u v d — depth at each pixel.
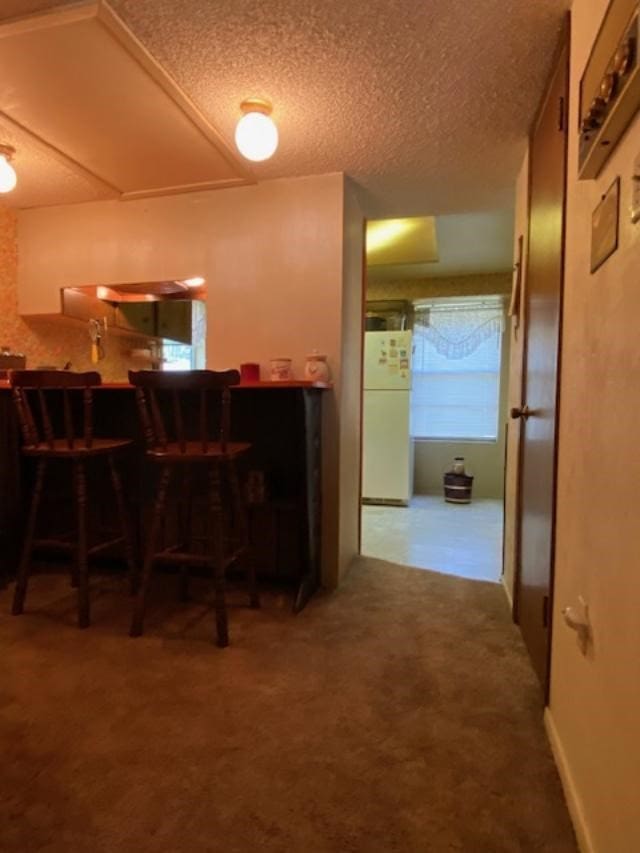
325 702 1.50
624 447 0.88
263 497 2.42
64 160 2.34
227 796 1.13
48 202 2.86
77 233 2.90
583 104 1.14
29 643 1.85
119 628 1.98
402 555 3.13
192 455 1.90
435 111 1.93
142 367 3.57
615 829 0.86
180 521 2.53
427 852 1.00
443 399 5.57
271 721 1.41
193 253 2.73
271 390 2.34
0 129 2.07
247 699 1.51
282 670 1.68
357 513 3.03
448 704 1.51
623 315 0.90
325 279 2.54
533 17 1.44
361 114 1.95
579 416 1.18
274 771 1.21
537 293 1.80
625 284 0.89
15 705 1.47
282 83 1.77
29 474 2.58
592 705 1.01
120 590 2.38
